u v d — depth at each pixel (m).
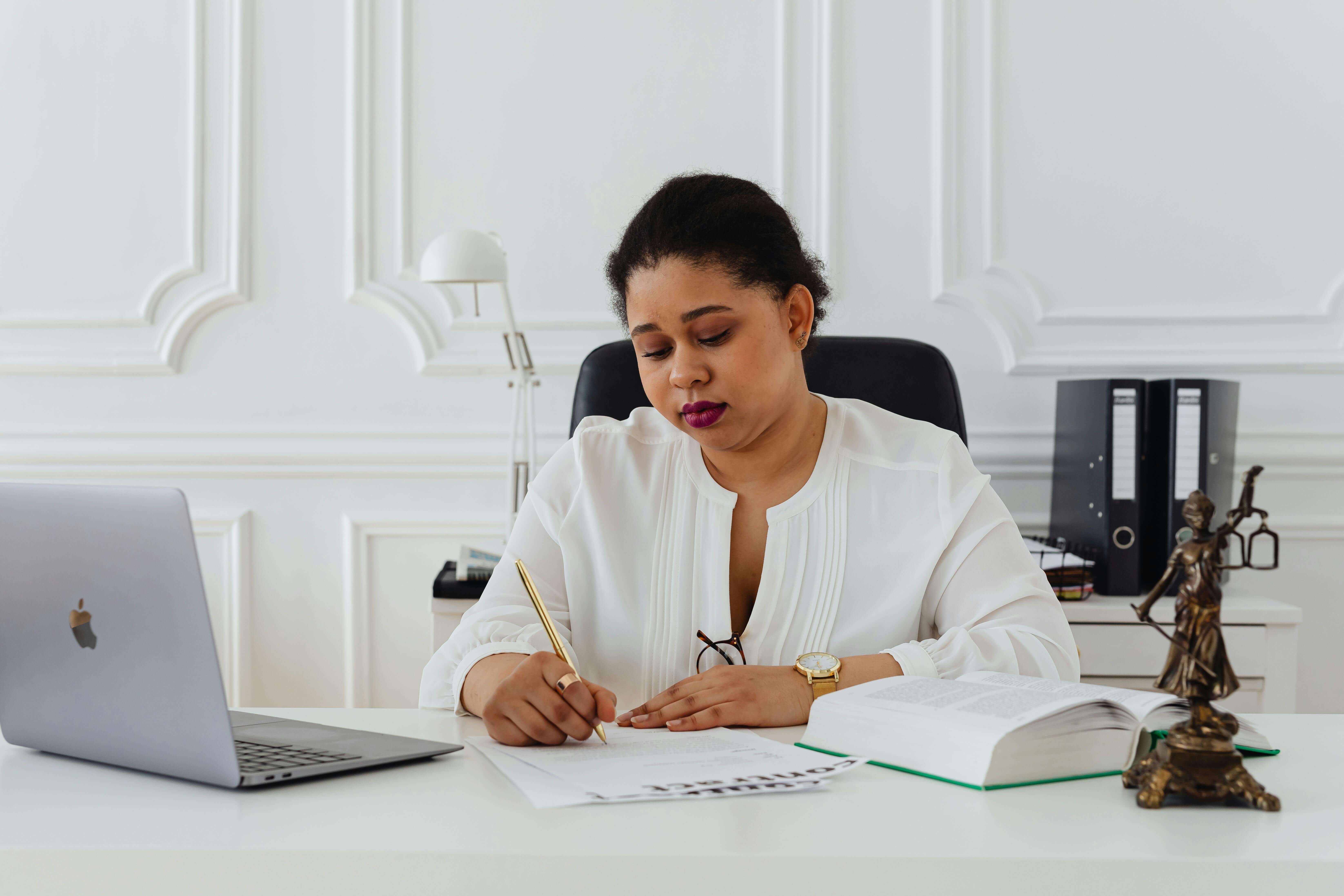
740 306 1.05
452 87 2.29
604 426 1.29
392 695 2.31
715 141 2.29
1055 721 0.74
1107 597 1.91
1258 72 2.23
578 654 1.20
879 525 1.16
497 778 0.75
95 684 0.76
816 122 2.27
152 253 2.30
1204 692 0.67
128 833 0.62
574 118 2.29
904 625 1.12
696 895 0.58
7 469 2.30
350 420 2.31
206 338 2.30
